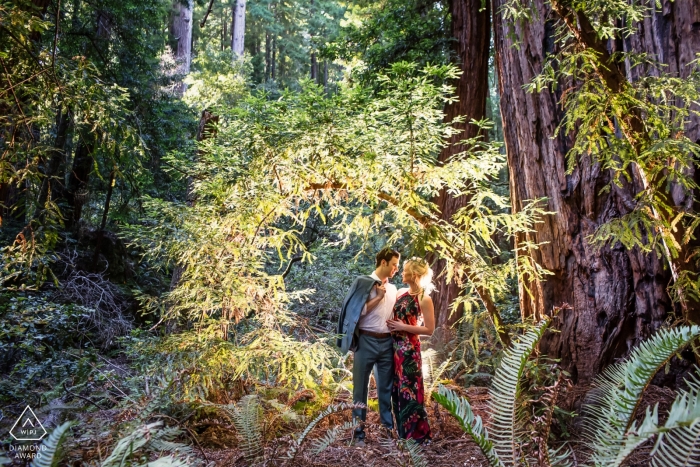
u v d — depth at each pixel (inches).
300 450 122.5
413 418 152.6
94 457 111.2
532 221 177.8
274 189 171.2
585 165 181.0
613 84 133.2
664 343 94.3
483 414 157.6
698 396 81.3
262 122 162.4
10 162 145.9
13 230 338.0
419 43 353.7
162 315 172.9
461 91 311.1
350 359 221.5
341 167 163.8
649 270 167.2
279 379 181.8
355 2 469.4
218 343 161.0
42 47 157.9
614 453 91.8
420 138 161.2
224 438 150.2
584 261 178.2
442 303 281.7
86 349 263.7
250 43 1208.8
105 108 152.6
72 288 344.5
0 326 208.8
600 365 169.6
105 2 415.5
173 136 458.0
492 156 165.6
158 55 588.1
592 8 132.5
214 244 161.8
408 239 179.8
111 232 484.1
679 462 83.0
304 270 380.2
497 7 222.8
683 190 153.0
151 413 137.4
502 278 173.3
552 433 149.2
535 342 106.2
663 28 165.9
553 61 192.4
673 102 156.6
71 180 418.9
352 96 162.9
